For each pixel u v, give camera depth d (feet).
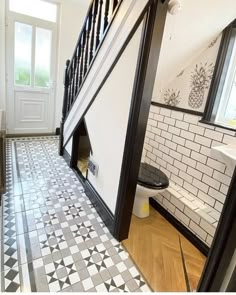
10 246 4.98
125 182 5.07
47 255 4.88
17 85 11.48
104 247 5.34
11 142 11.34
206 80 6.07
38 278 4.32
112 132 5.71
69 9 11.47
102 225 6.09
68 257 4.91
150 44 4.15
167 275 4.83
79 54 7.89
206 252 5.56
